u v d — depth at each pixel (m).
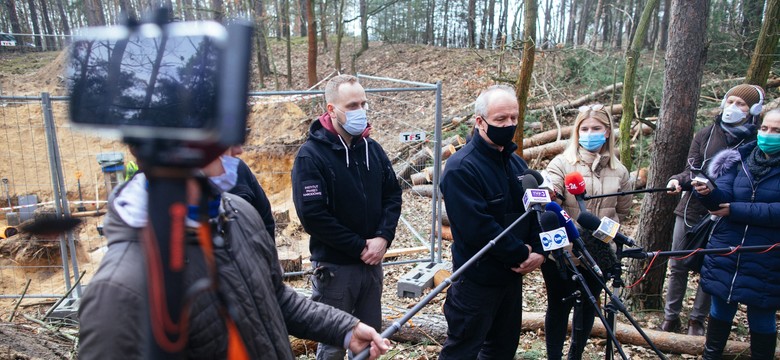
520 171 3.09
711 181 3.14
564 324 3.31
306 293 4.71
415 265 5.58
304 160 2.93
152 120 0.78
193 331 1.16
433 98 12.78
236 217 1.38
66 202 4.36
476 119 2.83
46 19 23.72
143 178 1.15
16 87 12.30
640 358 3.70
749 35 11.82
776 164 3.03
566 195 3.34
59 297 4.71
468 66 14.96
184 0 12.84
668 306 4.01
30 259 5.81
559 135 9.38
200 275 1.17
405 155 9.41
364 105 2.98
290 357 1.45
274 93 4.70
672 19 3.96
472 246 2.78
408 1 19.30
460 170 2.76
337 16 15.58
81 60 0.85
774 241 3.04
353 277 3.07
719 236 3.23
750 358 3.51
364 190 3.07
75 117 0.83
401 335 3.90
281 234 6.44
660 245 4.23
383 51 18.53
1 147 8.55
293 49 21.34
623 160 6.61
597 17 15.85
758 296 3.08
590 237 2.98
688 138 4.02
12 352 2.77
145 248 0.89
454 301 2.92
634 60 6.31
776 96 9.73
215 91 0.76
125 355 1.06
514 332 3.09
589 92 10.94
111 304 1.07
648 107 10.21
